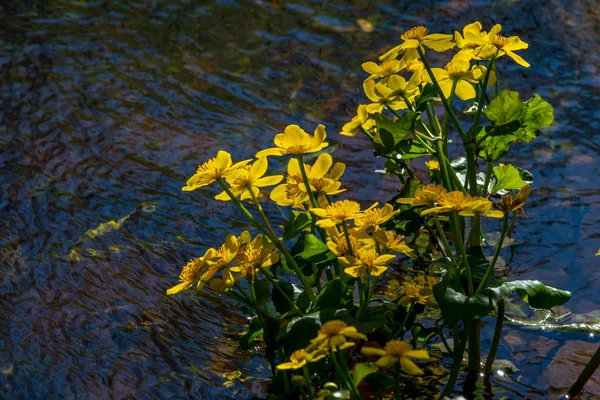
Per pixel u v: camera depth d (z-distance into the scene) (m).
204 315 2.81
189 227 3.31
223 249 2.18
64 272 2.98
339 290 2.15
